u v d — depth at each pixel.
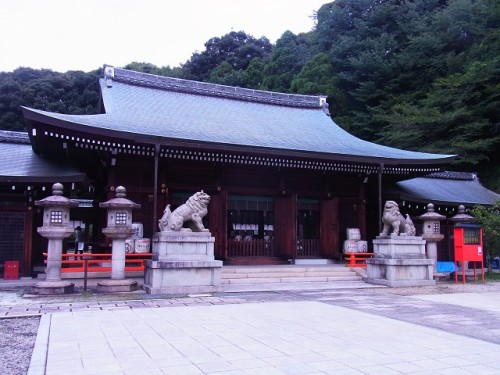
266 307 10.31
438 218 18.36
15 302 11.07
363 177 22.64
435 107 35.16
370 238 24.64
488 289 14.97
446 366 5.53
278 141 20.06
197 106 23.91
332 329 7.77
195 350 6.19
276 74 51.56
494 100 35.44
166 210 13.59
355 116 43.94
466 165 36.41
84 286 13.45
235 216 20.75
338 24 50.28
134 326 7.86
